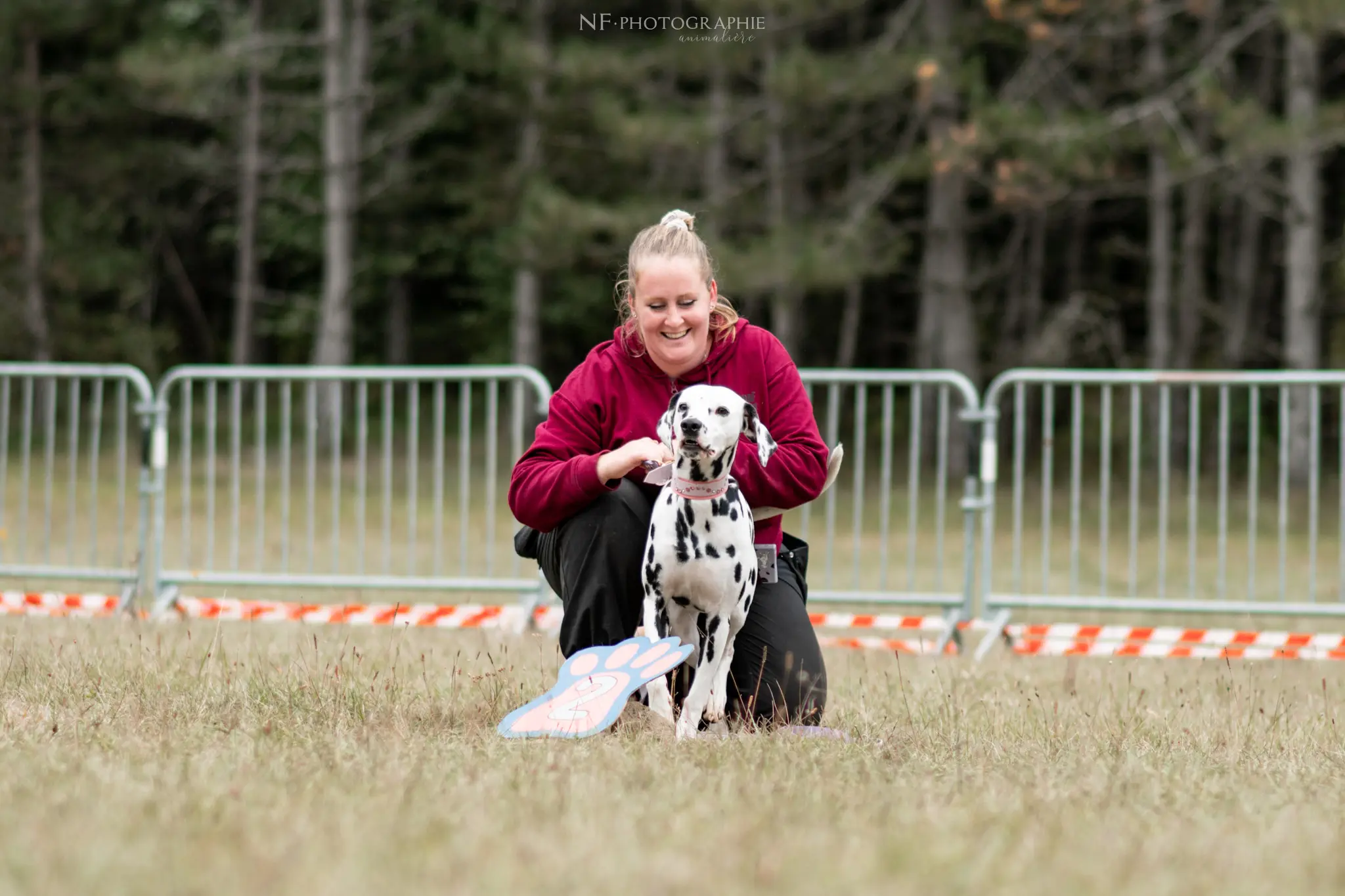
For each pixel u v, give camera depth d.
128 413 32.81
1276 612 9.30
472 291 36.84
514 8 29.00
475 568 14.27
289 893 3.23
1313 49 23.22
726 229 27.12
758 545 6.03
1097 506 21.34
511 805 4.14
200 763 4.68
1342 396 9.66
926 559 15.84
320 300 37.06
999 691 7.25
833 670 8.09
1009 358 32.53
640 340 6.01
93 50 35.03
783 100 22.38
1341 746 5.76
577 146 28.89
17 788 4.22
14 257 33.94
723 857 3.58
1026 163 21.38
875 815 4.11
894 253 23.88
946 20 23.73
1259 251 33.38
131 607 10.08
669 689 5.89
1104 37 24.88
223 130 35.59
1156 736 5.84
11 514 17.42
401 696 6.16
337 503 10.31
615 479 5.74
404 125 30.14
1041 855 3.69
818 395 33.56
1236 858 3.77
